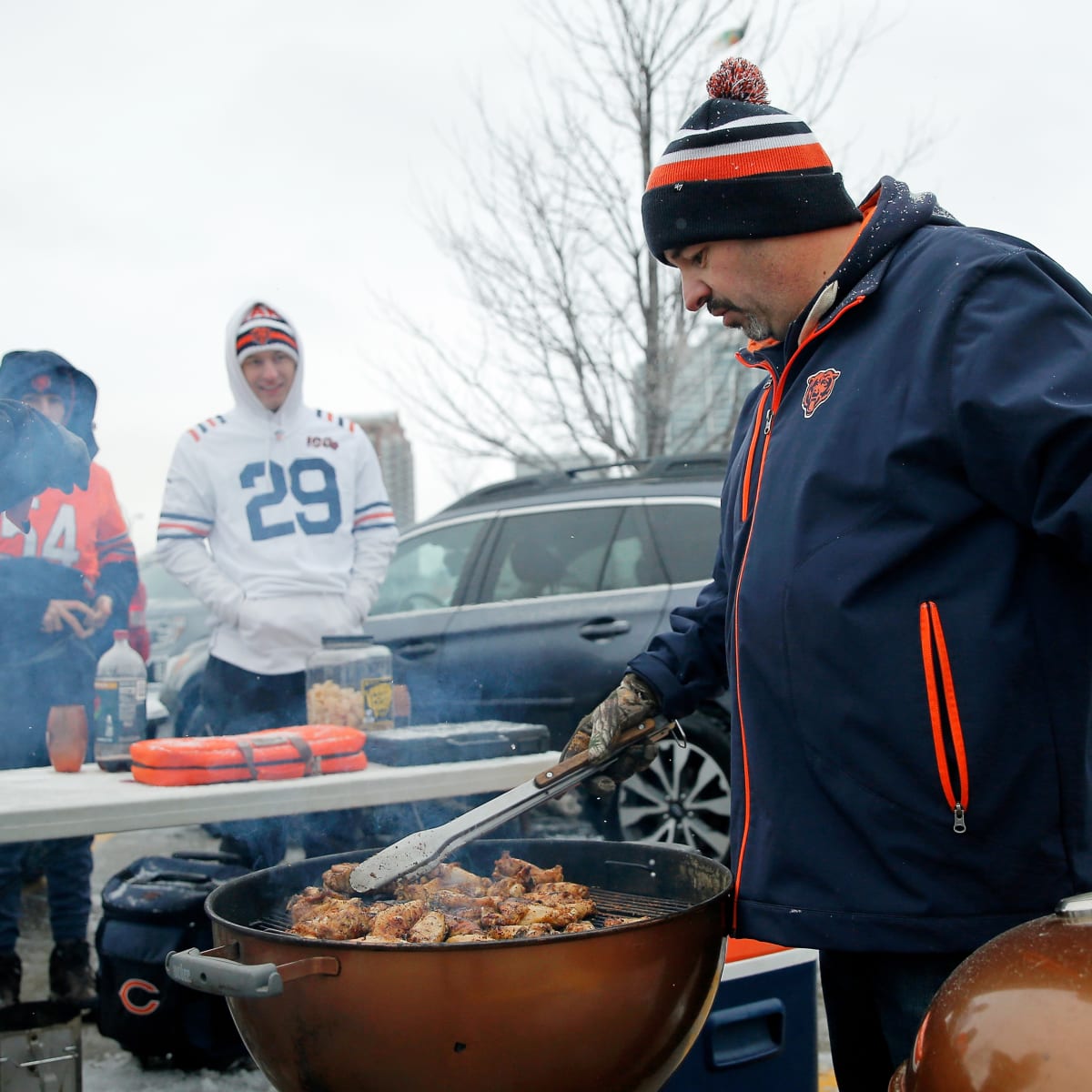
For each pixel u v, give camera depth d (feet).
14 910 9.31
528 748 8.68
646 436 24.56
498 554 15.21
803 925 4.63
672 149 5.06
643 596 13.91
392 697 9.04
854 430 4.63
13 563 9.82
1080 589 4.43
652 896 6.20
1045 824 4.37
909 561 4.48
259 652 10.53
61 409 10.37
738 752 5.01
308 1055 4.56
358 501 11.43
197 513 10.70
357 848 9.25
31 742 9.80
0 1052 5.73
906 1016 4.68
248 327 10.68
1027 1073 3.12
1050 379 4.14
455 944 4.30
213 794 6.73
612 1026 4.51
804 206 4.88
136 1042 8.47
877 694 4.46
